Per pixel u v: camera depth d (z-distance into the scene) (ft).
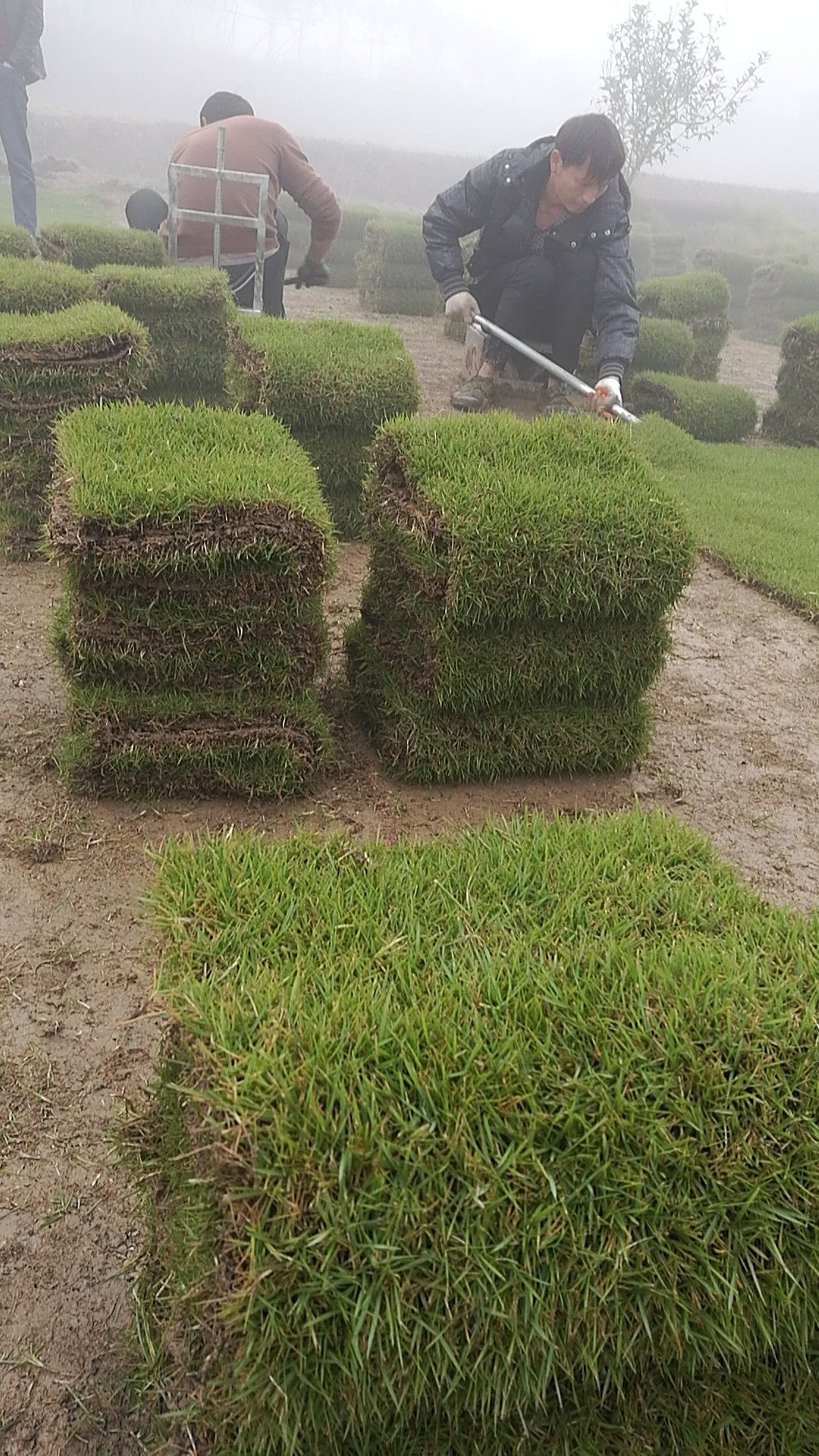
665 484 12.03
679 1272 4.67
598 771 12.09
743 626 17.12
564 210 23.99
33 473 15.93
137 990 8.48
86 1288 6.38
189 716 10.55
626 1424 5.06
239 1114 4.43
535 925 5.98
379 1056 4.83
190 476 10.35
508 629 10.80
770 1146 4.86
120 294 20.34
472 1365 4.50
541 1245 4.45
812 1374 5.18
